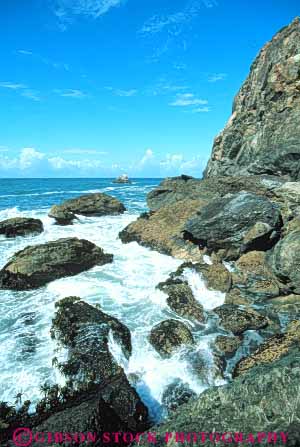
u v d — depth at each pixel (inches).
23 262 437.4
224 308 378.9
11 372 264.1
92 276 460.4
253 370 173.8
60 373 261.0
